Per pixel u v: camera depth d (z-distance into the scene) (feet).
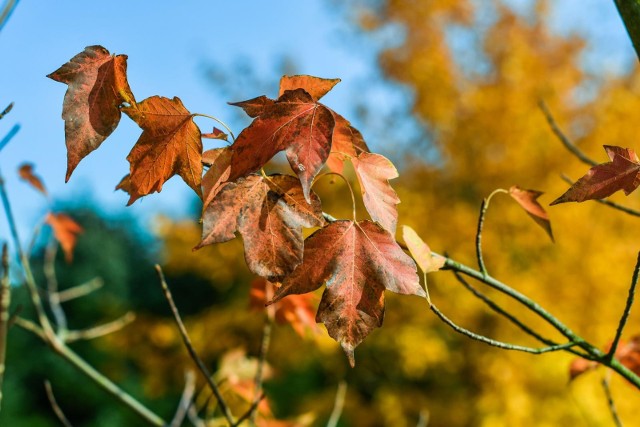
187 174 2.63
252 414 4.65
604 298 18.25
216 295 38.37
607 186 2.65
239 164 2.40
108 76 2.55
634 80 22.85
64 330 5.93
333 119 2.41
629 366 4.46
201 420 5.45
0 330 3.79
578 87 23.91
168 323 23.97
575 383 15.70
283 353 21.54
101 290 49.16
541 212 3.56
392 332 21.29
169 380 23.15
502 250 19.99
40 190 5.99
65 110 2.49
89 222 54.24
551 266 18.97
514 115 21.06
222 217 2.45
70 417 37.96
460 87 23.24
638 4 3.78
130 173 2.60
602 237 18.90
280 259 2.46
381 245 2.61
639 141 19.71
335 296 2.55
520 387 18.30
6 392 37.04
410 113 23.57
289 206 2.52
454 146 22.20
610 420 15.02
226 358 5.69
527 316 18.83
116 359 27.63
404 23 24.21
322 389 24.71
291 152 2.38
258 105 2.43
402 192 21.98
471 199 22.18
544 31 24.94
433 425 20.77
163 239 23.53
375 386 22.86
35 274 46.60
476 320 20.21
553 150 20.40
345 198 19.72
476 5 24.48
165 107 2.56
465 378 21.25
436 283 20.25
